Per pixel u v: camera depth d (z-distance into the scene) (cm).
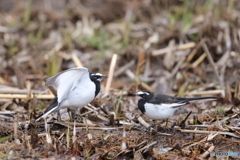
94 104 1220
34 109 1096
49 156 876
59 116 1080
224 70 1486
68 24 1919
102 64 1662
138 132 1025
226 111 1148
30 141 941
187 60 1580
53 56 1545
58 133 991
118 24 1906
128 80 1554
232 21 1742
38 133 998
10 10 2120
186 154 887
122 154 884
